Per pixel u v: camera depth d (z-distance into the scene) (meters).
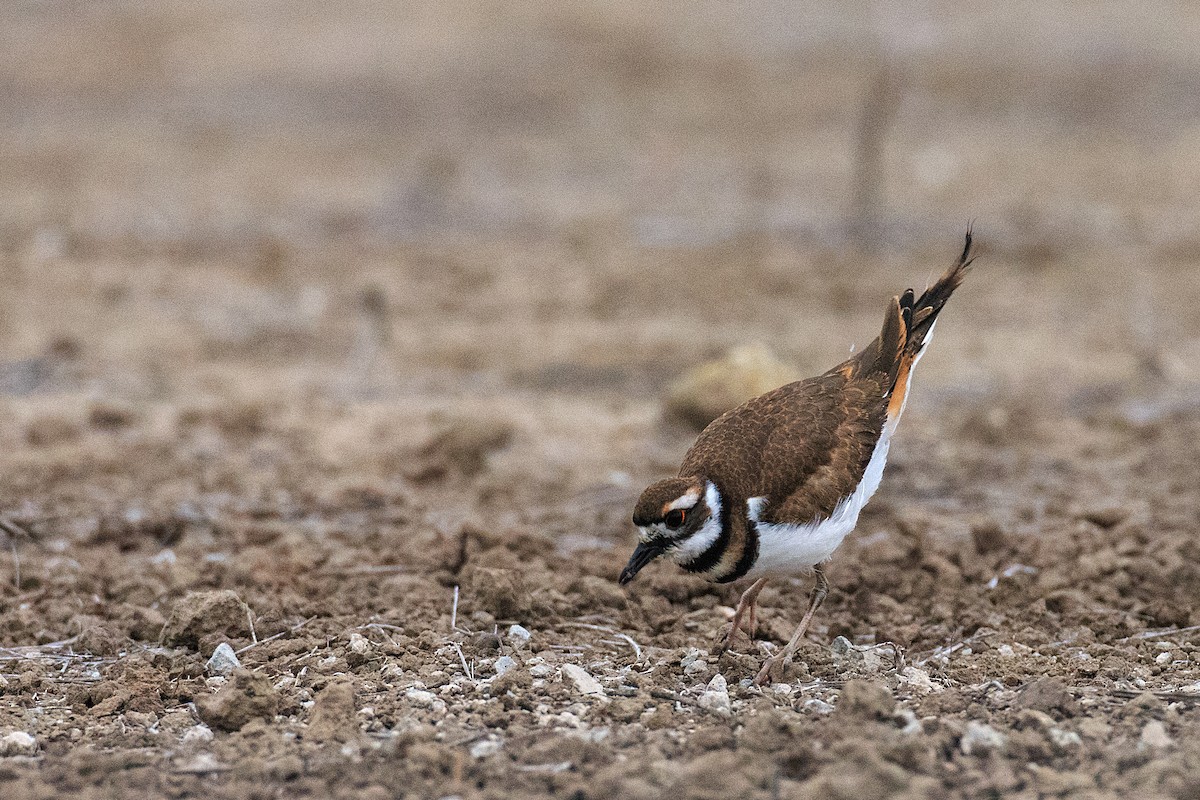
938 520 13.51
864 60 41.75
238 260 26.38
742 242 27.20
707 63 42.31
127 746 8.60
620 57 43.00
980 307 23.00
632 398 18.69
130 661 10.00
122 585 11.59
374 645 10.20
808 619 9.91
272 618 10.62
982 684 9.36
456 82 41.09
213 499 14.52
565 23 46.09
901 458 15.74
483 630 10.61
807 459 9.34
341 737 8.59
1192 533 12.75
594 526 13.74
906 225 28.11
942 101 38.00
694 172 32.91
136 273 25.28
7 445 16.22
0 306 22.94
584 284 24.44
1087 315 22.50
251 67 42.75
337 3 48.84
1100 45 42.00
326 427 17.20
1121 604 11.18
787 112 37.78
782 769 7.92
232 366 20.17
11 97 40.47
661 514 9.09
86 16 48.06
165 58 43.88
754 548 9.30
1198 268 25.05
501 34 45.38
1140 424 16.56
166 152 35.34
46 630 10.91
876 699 8.38
